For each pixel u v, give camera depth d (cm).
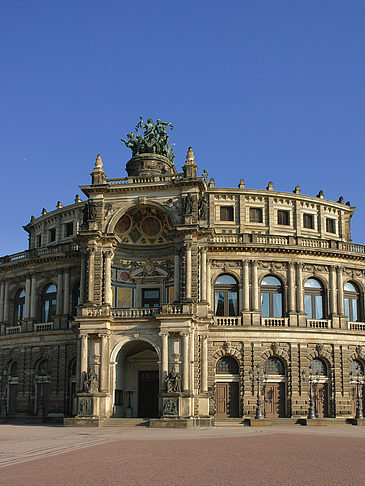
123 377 6681
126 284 6912
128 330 6150
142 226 6869
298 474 2205
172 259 6844
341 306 7150
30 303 7631
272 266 7050
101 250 6488
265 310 7000
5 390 7538
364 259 7375
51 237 8331
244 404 6556
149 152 7656
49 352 7269
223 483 1983
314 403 6781
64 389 7062
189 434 4538
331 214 8088
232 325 6731
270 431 4981
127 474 2197
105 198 6600
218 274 6975
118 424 5803
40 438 4056
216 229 7525
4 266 7956
